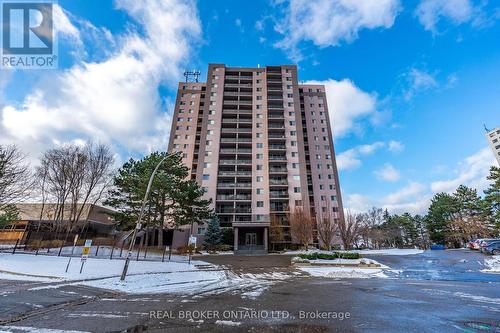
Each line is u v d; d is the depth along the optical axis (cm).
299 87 6334
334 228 3422
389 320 575
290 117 5347
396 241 6316
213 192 4478
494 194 3644
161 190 2916
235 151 4928
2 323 546
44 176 2894
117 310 677
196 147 5362
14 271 1302
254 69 5941
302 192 4622
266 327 522
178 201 3112
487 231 4225
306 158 5503
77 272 1377
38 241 2427
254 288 1095
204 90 5959
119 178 2942
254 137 5059
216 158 4788
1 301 721
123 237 3159
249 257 2667
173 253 2833
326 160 5456
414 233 6469
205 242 3597
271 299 843
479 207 4375
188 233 4147
